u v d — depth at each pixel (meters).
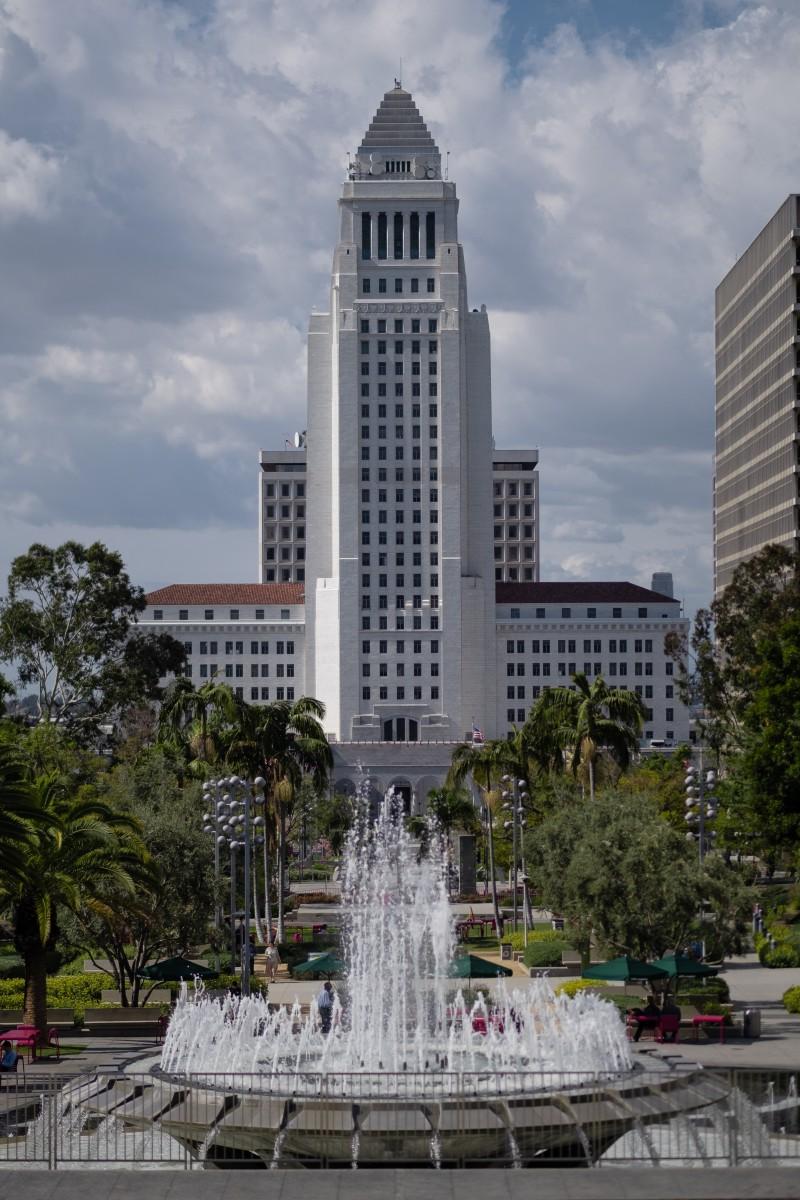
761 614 150.00
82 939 82.69
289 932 127.31
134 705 180.00
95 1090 48.78
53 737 127.94
